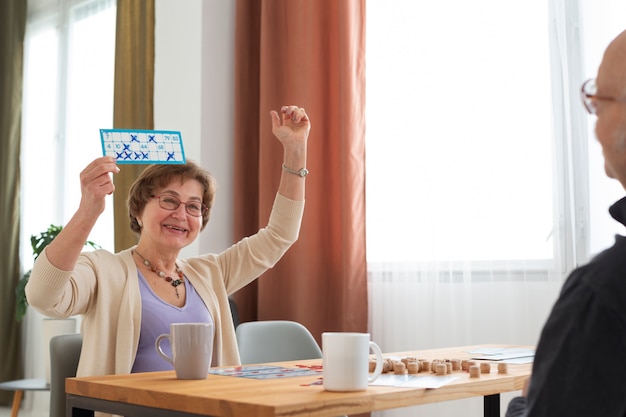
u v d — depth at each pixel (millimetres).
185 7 4180
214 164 4098
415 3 3666
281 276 3895
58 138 5266
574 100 3121
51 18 5504
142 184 2246
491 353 2139
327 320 3805
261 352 2701
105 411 1495
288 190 2439
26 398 5375
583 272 939
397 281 3619
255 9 4184
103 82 5008
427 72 3596
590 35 3109
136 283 2146
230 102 4176
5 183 5516
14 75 5605
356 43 3732
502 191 3350
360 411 1305
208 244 4043
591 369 888
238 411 1233
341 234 3779
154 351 2109
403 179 3648
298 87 3895
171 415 1355
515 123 3330
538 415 907
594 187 3078
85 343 2070
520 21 3346
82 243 1852
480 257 3393
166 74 4266
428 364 1682
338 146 3824
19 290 5191
